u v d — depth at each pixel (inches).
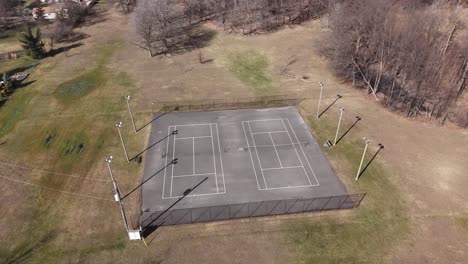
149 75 2805.1
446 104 2269.9
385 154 1914.4
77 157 1926.7
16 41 3599.9
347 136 2059.5
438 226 1504.7
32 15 4252.0
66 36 3654.0
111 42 3508.9
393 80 2401.6
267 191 1679.4
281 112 2292.1
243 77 2746.1
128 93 2544.3
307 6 3927.2
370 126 2148.1
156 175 1780.3
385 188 1695.4
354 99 2427.4
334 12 3090.6
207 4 3779.5
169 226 1509.6
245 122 2192.4
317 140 2030.0
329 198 1637.6
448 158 1883.6
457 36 2691.9
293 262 1368.1
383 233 1476.4
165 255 1395.2
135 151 1953.7
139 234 1438.2
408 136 2058.3
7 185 1748.3
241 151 1942.7
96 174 1802.4
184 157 1898.4
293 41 3361.2
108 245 1435.8
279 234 1475.1
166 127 2150.6
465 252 1397.6
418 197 1646.2
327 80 2674.7
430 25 2364.7
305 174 1780.3
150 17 3061.0
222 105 2372.0
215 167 1828.2
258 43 3341.5
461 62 2498.8
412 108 2276.1
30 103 2447.1
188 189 1692.9
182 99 2450.8
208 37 3486.7
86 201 1643.7
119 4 4507.9
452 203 1615.4
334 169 1814.7
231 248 1419.8
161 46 3319.4
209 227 1503.4
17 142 2068.2
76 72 2888.8
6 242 1457.9
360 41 2491.4
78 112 2329.0
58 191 1705.2
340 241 1444.4
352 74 2576.3
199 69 2886.3
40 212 1593.3
